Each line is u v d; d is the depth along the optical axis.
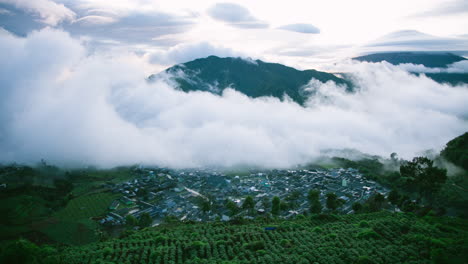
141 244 91.00
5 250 78.56
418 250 69.81
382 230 85.00
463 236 78.62
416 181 144.88
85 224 162.12
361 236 82.06
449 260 61.78
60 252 92.75
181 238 93.81
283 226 102.69
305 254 70.88
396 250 69.69
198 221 156.25
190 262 74.31
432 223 100.44
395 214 117.69
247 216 157.50
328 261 67.06
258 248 80.50
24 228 155.88
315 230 94.06
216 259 75.81
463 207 147.25
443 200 157.75
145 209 185.62
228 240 86.88
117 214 176.38
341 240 81.75
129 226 155.25
